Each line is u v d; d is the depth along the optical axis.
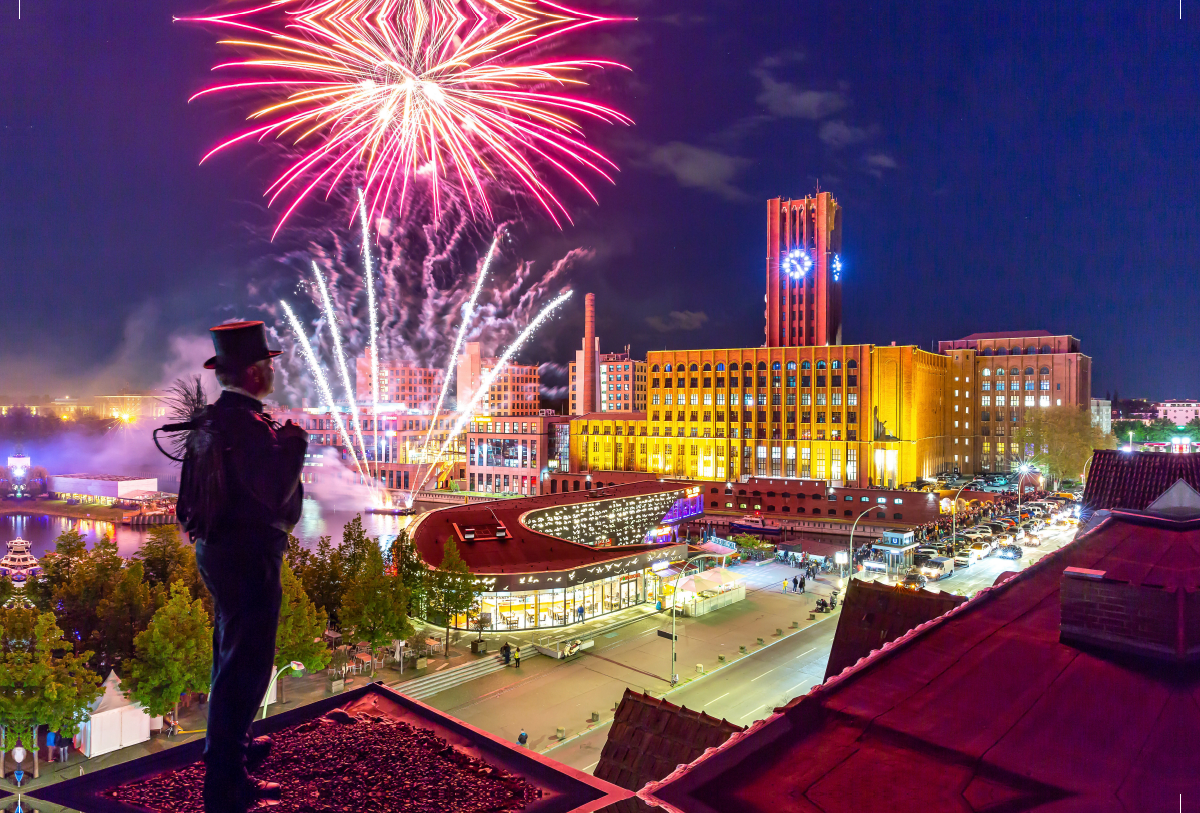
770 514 120.38
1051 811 8.92
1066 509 119.88
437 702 46.06
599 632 60.69
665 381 155.00
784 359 143.88
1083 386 182.00
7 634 35.31
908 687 12.88
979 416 185.00
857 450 137.00
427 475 176.25
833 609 67.44
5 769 35.03
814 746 11.04
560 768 7.39
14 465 164.00
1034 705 11.88
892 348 145.00
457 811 6.57
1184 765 9.89
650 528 102.25
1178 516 22.53
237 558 6.72
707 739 19.25
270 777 7.14
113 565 45.97
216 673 6.81
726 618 64.81
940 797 9.43
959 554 87.25
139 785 7.05
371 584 48.84
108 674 41.47
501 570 62.19
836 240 159.62
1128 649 13.47
